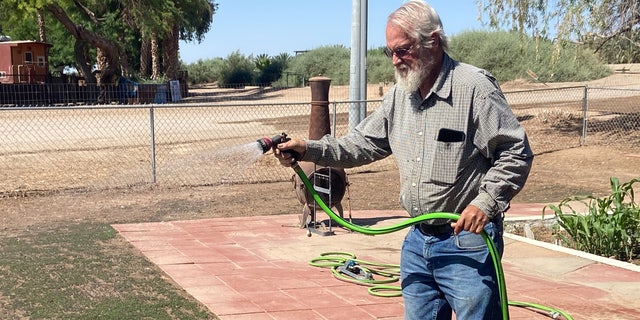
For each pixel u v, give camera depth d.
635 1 15.53
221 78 58.66
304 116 23.70
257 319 4.85
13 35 54.00
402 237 7.59
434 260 3.09
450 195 3.02
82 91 34.62
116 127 20.83
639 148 14.95
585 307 5.17
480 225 2.83
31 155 14.34
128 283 5.71
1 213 8.82
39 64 37.03
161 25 38.19
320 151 3.31
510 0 16.22
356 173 12.98
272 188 11.01
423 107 3.04
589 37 15.72
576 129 17.61
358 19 12.27
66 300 5.24
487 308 3.00
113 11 42.84
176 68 42.84
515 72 34.75
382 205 9.81
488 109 2.90
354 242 7.35
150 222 8.31
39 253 6.68
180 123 22.06
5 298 5.27
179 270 6.12
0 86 31.86
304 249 7.04
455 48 36.84
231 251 6.88
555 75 34.00
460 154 2.97
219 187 10.95
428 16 2.90
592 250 6.94
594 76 34.19
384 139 3.32
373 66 42.34
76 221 8.34
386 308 5.12
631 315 4.99
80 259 6.47
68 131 19.56
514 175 2.87
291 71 53.94
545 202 10.05
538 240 7.52
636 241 6.88
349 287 5.66
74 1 38.41
